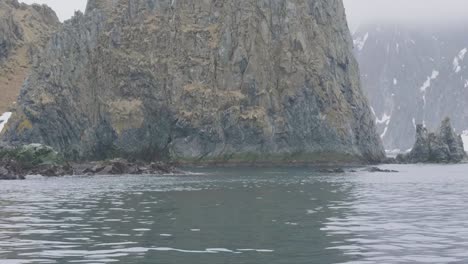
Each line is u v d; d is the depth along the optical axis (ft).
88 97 454.40
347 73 502.79
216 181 243.40
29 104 452.35
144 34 474.49
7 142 444.14
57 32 474.90
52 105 445.37
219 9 489.67
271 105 452.76
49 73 459.32
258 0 483.92
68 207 129.08
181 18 483.51
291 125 451.53
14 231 88.94
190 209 123.75
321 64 474.90
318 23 504.84
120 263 63.62
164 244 76.43
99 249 72.54
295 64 465.88
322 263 63.46
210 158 433.07
